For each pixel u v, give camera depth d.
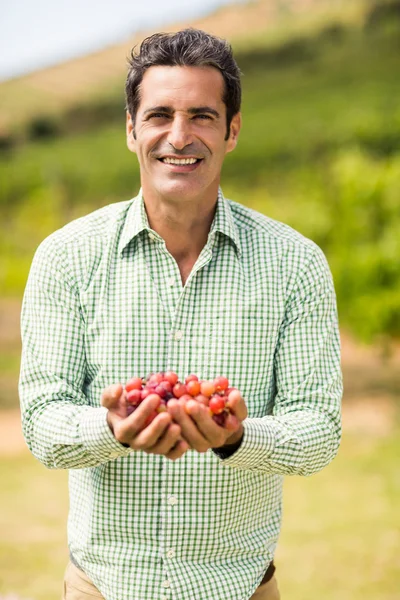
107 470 1.93
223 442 1.71
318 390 1.97
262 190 9.30
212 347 1.97
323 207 8.29
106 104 9.97
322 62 9.38
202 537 1.94
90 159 9.92
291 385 1.99
